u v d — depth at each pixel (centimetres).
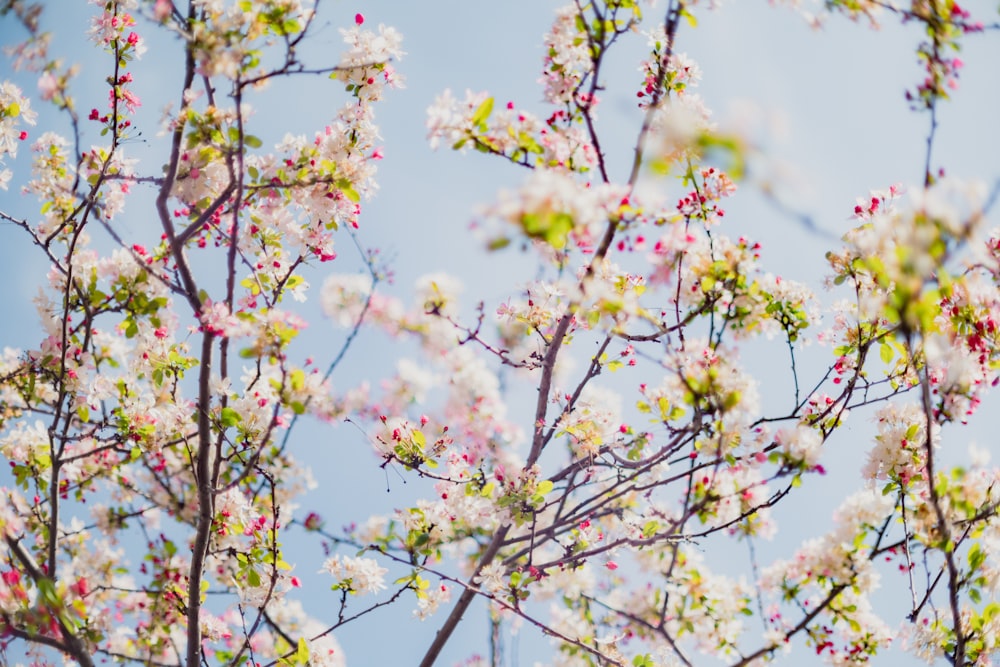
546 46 493
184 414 584
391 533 641
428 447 574
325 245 580
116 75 562
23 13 447
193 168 528
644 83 522
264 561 589
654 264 465
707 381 444
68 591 560
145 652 628
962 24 422
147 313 550
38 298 586
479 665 564
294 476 641
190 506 652
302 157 548
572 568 628
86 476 659
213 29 455
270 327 465
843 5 457
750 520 572
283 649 590
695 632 589
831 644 554
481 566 568
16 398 632
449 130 451
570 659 626
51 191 616
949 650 519
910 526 545
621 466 574
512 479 563
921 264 354
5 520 532
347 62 550
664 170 306
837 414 547
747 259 519
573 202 312
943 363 528
